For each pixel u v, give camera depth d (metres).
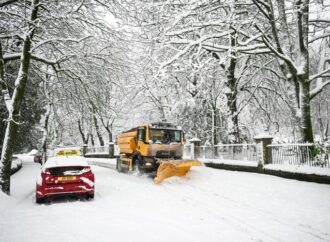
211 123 24.97
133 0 15.04
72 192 9.34
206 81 21.28
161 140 15.06
